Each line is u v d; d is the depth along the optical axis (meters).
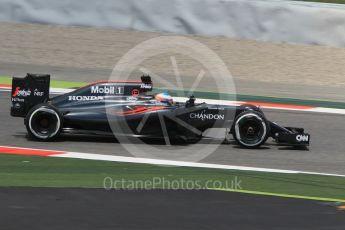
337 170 36.06
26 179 30.86
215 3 78.19
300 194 29.81
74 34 81.44
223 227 23.88
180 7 78.88
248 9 77.75
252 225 24.23
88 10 82.44
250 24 78.06
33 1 83.69
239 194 29.05
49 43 79.38
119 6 81.19
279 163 36.94
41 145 38.84
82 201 26.83
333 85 68.75
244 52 75.81
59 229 23.02
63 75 67.75
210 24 78.75
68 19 83.25
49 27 83.50
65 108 39.66
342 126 48.94
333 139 44.41
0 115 47.19
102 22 82.31
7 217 24.17
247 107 40.44
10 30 82.31
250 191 29.88
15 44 78.56
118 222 24.08
